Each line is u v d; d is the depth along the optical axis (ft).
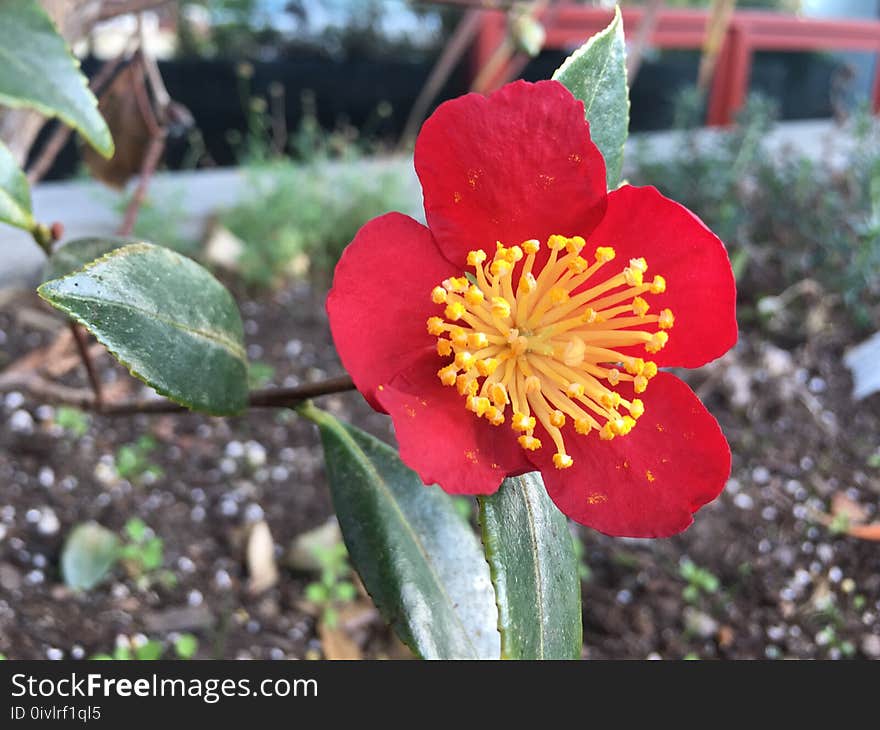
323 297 1.65
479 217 0.45
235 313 0.52
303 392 0.52
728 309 0.44
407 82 2.27
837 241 1.62
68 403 0.78
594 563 1.08
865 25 2.76
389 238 0.43
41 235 0.54
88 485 1.11
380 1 2.19
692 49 2.50
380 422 1.32
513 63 1.78
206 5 2.02
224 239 1.65
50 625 0.89
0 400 1.21
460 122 0.43
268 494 1.15
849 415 1.42
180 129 1.00
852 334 1.62
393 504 0.57
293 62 2.16
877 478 1.26
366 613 0.98
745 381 1.42
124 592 0.96
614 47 0.51
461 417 0.44
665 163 1.82
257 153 1.75
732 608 1.02
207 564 1.02
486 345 0.45
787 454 1.30
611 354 0.46
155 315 0.47
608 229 0.45
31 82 0.45
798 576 1.06
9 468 1.11
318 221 1.69
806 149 2.27
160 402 0.73
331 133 2.23
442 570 0.57
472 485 0.42
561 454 0.43
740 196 1.77
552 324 0.46
